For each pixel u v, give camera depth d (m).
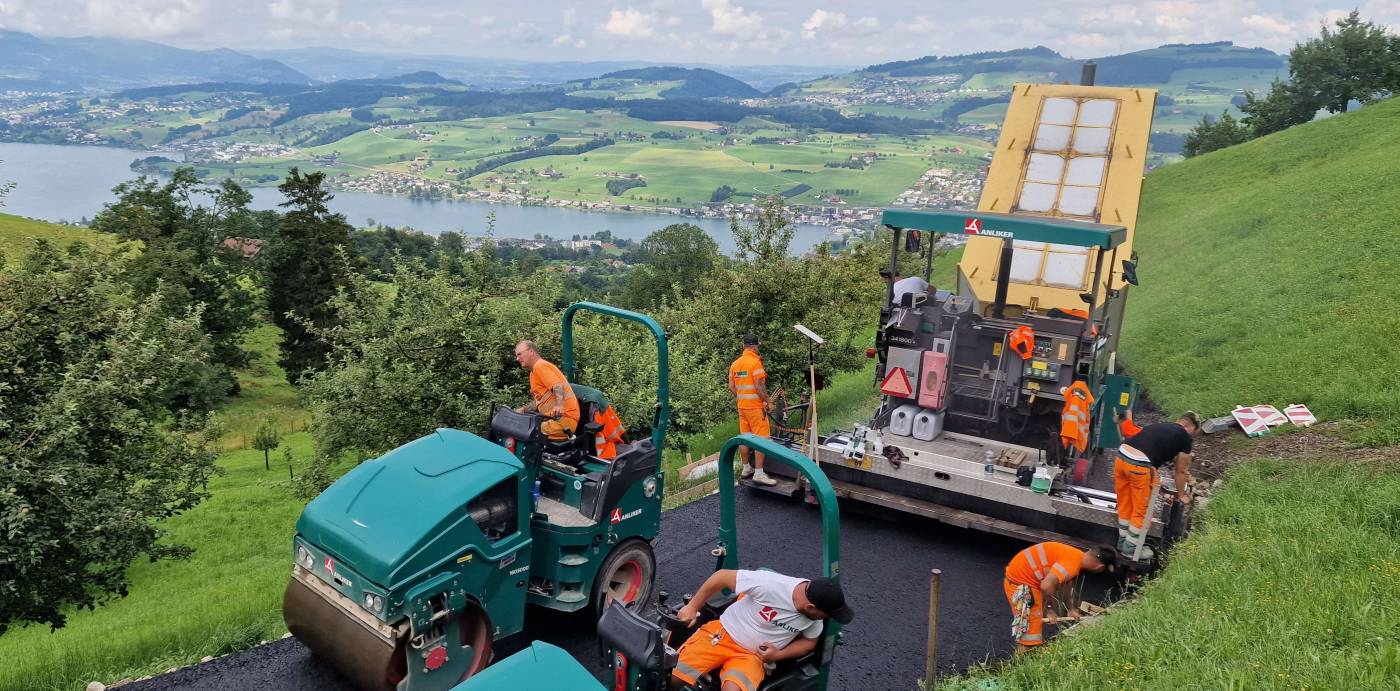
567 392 7.56
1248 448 12.05
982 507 9.36
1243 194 34.22
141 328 10.83
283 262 51.78
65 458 9.73
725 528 5.55
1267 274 20.78
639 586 7.67
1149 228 34.28
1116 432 11.29
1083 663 6.23
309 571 6.21
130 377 10.57
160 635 8.27
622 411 13.92
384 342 13.08
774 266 18.00
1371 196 24.22
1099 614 7.67
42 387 10.23
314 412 13.91
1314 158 37.22
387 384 12.69
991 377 10.14
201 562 21.56
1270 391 13.76
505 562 6.27
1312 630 6.23
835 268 20.00
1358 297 16.72
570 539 6.84
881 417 10.80
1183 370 16.44
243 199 60.91
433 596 5.73
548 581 6.96
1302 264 20.44
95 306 11.02
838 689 6.64
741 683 4.79
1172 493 9.23
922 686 6.57
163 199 57.12
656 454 7.50
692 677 4.94
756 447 5.22
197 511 26.12
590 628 7.54
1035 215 12.78
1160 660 6.04
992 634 7.64
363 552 5.65
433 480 6.09
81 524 9.54
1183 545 8.53
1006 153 13.25
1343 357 14.02
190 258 49.69
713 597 5.51
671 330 19.69
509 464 6.32
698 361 17.70
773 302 18.20
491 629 6.26
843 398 21.66
